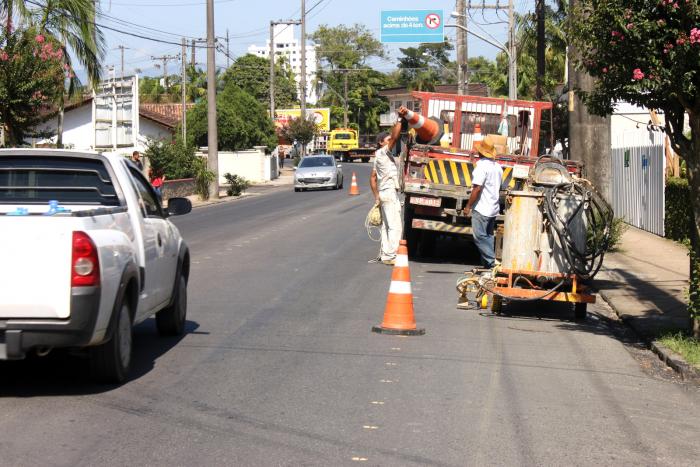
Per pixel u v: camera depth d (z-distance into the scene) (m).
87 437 5.99
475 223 12.63
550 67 48.22
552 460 5.75
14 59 22.30
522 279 11.36
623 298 12.65
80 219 6.69
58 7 27.58
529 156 16.88
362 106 122.81
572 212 10.97
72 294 6.55
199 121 56.91
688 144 9.27
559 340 9.92
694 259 9.33
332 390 7.38
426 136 15.88
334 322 10.46
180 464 5.49
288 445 5.91
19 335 6.51
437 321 10.83
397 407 6.91
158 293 8.67
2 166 8.28
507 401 7.19
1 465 5.39
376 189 16.27
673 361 8.58
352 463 5.57
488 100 17.73
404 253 9.97
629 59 8.83
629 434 6.41
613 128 29.78
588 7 9.06
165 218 9.39
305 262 16.08
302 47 75.06
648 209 21.88
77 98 32.34
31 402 6.86
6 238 6.54
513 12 34.47
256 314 10.94
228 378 7.73
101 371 7.25
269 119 63.03
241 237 20.91
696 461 5.84
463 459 5.71
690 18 8.35
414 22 43.91
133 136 38.97
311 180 43.69
